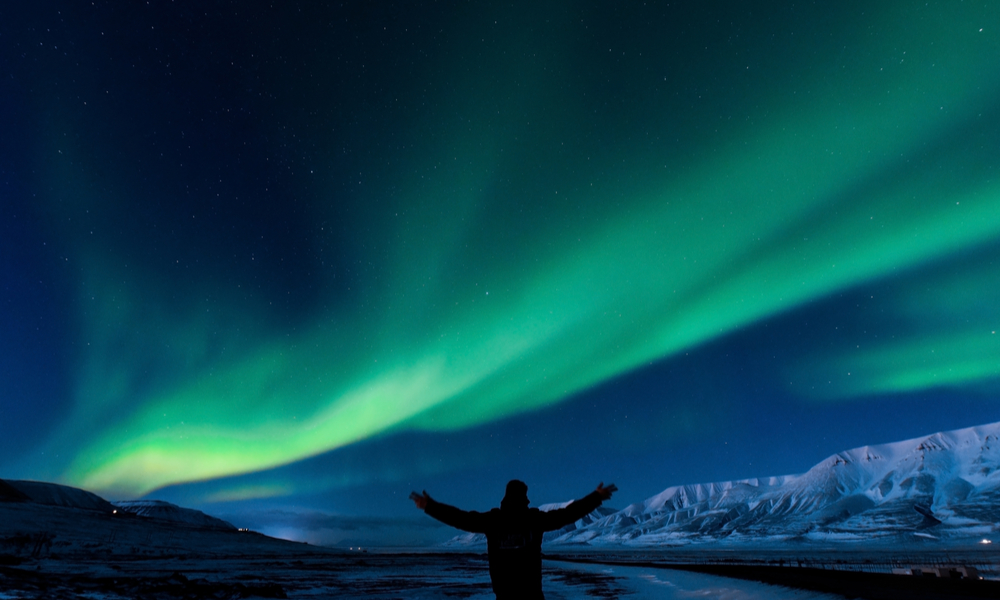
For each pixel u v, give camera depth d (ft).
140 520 465.88
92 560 230.48
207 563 248.32
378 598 96.07
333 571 203.92
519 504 13.62
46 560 195.83
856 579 82.64
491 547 13.21
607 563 341.82
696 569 192.03
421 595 103.91
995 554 445.37
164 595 76.43
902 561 283.79
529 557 12.94
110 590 71.97
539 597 12.77
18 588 58.75
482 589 123.03
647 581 145.79
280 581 140.05
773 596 73.67
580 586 134.00
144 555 295.69
